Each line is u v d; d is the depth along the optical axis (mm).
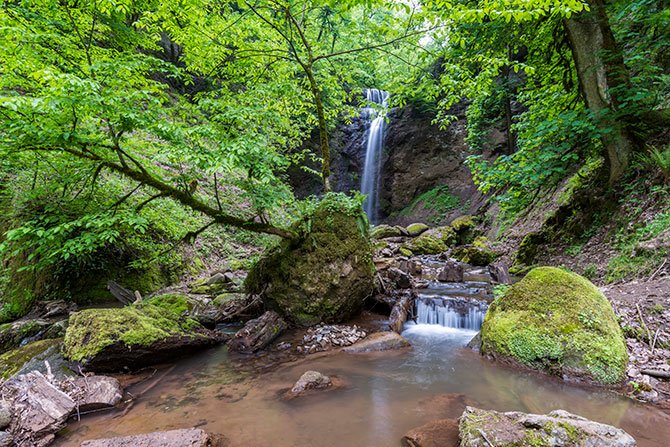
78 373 3754
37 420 2773
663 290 4051
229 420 3004
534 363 3701
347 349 4762
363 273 6012
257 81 7203
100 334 3988
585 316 3666
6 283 6180
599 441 2059
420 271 8867
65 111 3572
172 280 8328
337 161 21859
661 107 6996
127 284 7324
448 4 4320
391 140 21156
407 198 20359
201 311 6258
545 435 2143
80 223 4152
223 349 4980
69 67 4605
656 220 5328
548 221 8570
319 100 6629
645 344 3498
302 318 5695
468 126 14602
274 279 5992
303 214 6062
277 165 5402
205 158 3816
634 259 5102
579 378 3357
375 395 3439
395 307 6078
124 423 2967
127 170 4555
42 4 4734
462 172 18766
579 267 6453
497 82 12930
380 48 6867
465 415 2518
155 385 3811
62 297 6574
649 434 2492
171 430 2707
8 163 4742
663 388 2986
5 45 3854
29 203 6148
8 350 4934
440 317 6156
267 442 2654
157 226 7945
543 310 3939
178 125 3969
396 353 4664
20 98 2977
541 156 6605
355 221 6180
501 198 8359
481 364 4113
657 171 6047
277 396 3467
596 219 7074
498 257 10055
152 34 7883
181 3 5859
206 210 5234
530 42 8305
